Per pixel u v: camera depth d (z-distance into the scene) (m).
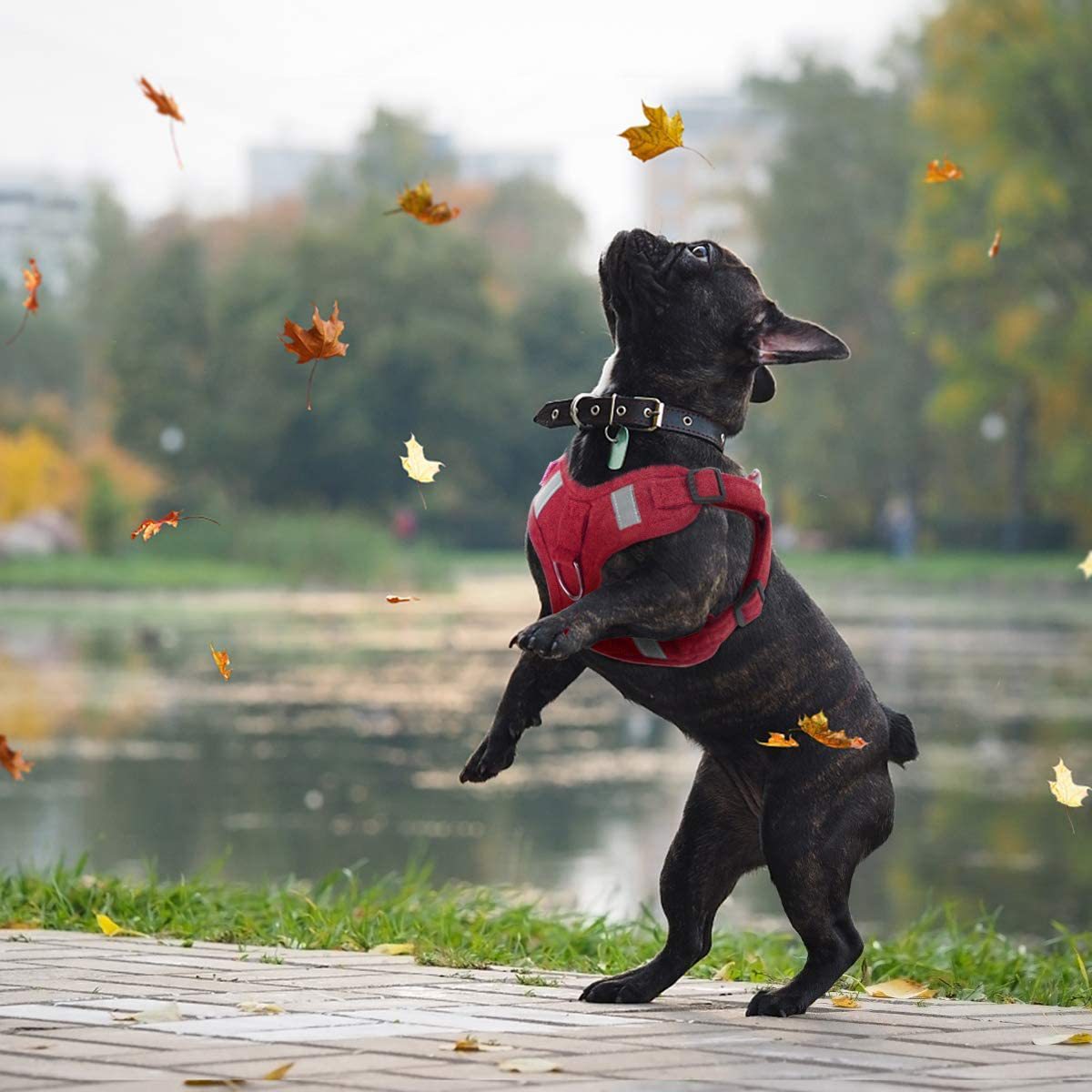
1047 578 39.25
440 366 56.94
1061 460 43.03
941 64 42.91
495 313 58.72
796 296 51.38
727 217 75.56
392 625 27.11
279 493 58.41
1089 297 41.00
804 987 4.31
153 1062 3.30
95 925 6.13
